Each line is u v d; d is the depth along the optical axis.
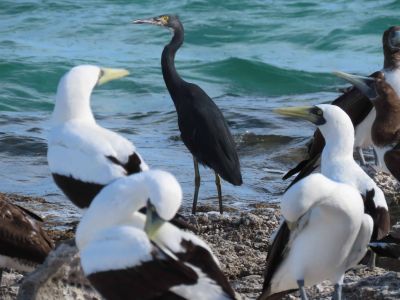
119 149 10.70
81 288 10.23
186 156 19.52
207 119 15.31
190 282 8.20
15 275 12.00
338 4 38.12
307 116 11.49
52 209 15.77
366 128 16.39
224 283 8.36
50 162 10.93
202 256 8.43
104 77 11.38
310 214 9.41
